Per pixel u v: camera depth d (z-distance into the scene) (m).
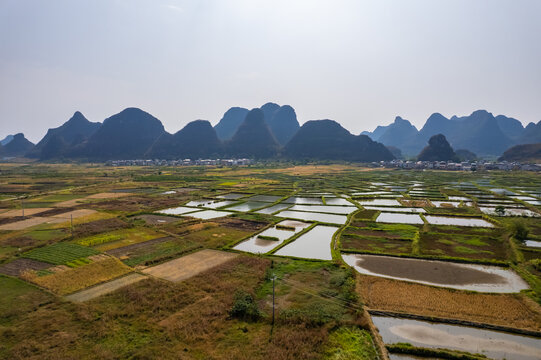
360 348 23.78
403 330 26.33
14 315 27.41
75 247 46.25
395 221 65.19
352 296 30.98
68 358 21.95
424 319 27.66
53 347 23.28
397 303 30.03
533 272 36.84
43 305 29.36
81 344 23.75
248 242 50.66
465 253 44.19
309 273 37.34
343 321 27.17
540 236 51.94
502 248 46.62
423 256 42.44
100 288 33.16
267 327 26.55
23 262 40.34
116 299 30.58
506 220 62.44
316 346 24.05
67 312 28.08
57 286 33.19
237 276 36.34
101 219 64.81
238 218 66.94
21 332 24.92
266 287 33.81
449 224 62.31
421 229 56.97
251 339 24.89
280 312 28.53
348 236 53.03
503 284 34.56
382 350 23.39
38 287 33.03
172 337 24.81
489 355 23.11
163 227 58.50
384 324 27.20
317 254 44.91
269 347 23.77
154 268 38.91
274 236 53.94
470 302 30.25
